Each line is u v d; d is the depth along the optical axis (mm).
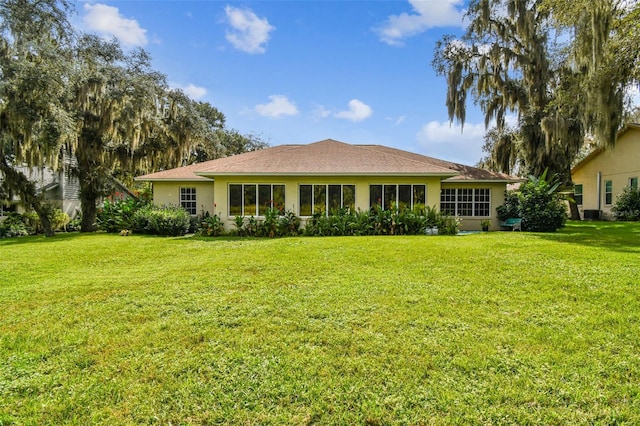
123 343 3334
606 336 3318
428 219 12906
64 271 6871
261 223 12852
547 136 16719
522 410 2309
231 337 3443
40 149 12602
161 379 2717
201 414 2314
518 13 16875
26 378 2744
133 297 4793
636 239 9969
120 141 16391
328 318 3906
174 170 17047
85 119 15273
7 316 4098
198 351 3166
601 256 7039
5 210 18141
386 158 14867
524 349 3104
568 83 16484
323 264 6875
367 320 3828
